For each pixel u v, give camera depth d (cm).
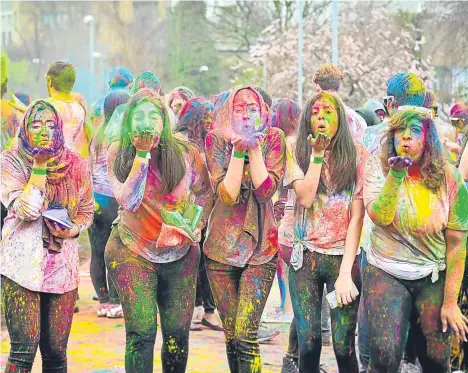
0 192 777
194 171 802
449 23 4100
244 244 812
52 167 785
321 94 811
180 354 810
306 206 808
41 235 777
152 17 7131
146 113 760
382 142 740
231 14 6444
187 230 773
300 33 4081
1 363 1048
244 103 796
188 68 7112
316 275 817
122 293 785
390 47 4850
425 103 1056
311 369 827
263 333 1197
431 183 721
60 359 802
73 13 6981
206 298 1252
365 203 737
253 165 796
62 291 787
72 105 1237
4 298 780
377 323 724
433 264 725
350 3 5109
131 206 762
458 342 931
